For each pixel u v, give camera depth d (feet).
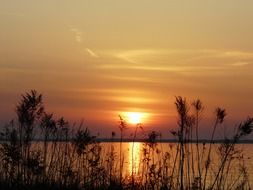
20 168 47.44
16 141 45.14
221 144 45.01
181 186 46.21
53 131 48.83
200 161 46.44
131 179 52.60
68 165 50.98
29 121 45.32
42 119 47.80
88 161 51.16
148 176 50.44
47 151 50.03
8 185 47.03
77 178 51.47
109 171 52.60
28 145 45.75
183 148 46.42
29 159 45.34
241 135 44.21
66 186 50.08
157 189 49.52
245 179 48.67
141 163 51.52
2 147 45.11
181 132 46.26
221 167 45.34
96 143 51.37
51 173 50.42
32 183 47.96
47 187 48.55
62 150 50.72
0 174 48.70
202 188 46.24
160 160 50.37
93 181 52.01
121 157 52.90
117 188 51.60
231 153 45.01
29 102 45.21
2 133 45.03
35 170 46.47
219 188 45.47
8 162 45.52
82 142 49.78
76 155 51.47
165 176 49.29
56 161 50.65
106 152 52.70
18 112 45.27
